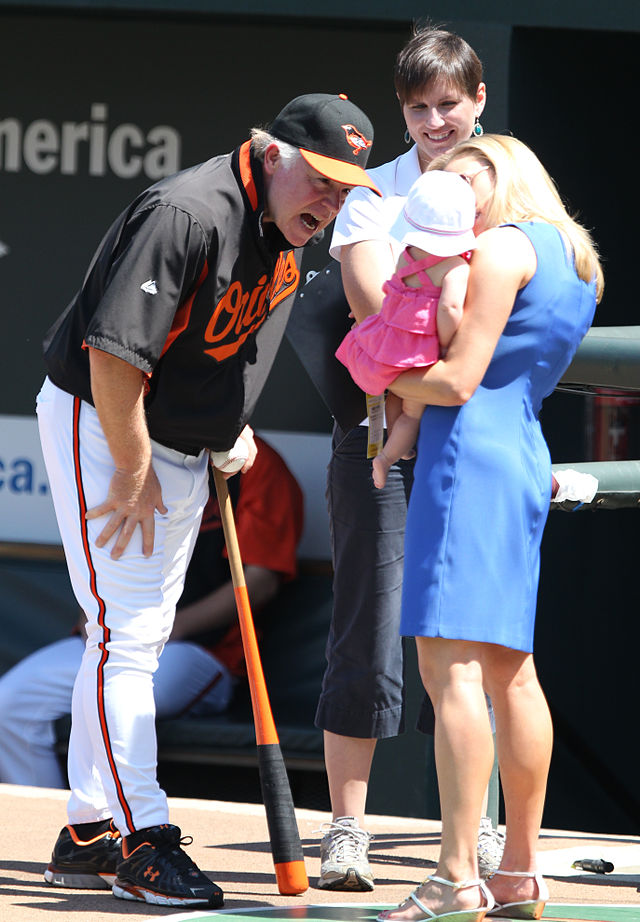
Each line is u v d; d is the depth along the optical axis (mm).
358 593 12430
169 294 10617
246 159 11062
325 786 21359
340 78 23359
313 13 20703
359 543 12422
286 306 12133
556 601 22875
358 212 12461
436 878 9844
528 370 10070
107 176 24328
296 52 23531
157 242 10578
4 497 24312
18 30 24375
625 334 11500
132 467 11016
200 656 21203
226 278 10914
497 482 9859
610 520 25531
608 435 22938
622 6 19453
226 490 11977
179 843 11125
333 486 12648
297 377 23562
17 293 24609
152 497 11203
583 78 23062
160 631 11461
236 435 11703
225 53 23828
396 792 19625
